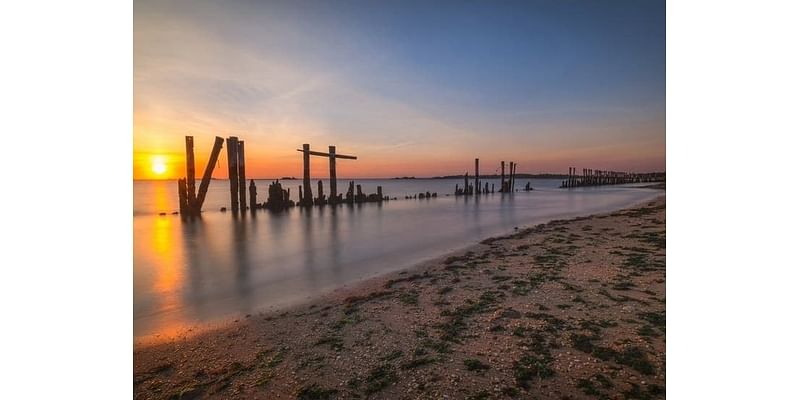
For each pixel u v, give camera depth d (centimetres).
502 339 486
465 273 835
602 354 432
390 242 1468
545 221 2000
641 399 354
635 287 657
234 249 1388
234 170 2512
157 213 2523
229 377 446
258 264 1133
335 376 430
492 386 388
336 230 1842
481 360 438
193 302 766
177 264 1144
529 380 393
